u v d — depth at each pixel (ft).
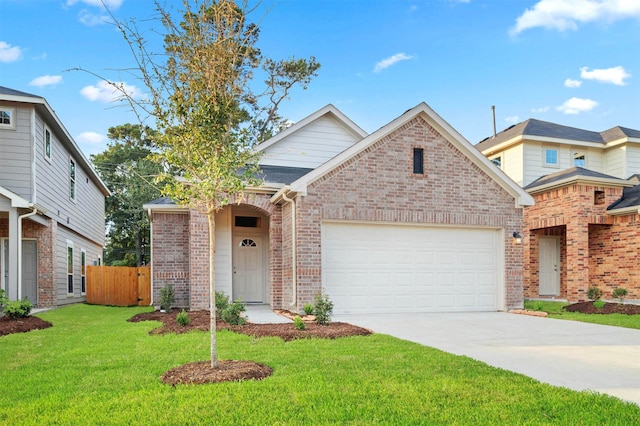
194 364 19.81
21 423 13.38
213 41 22.50
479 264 43.42
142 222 106.63
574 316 39.09
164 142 21.83
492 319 37.01
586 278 50.88
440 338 27.81
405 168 41.24
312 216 38.65
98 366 19.92
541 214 56.95
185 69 22.38
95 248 80.07
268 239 50.42
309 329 29.32
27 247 50.65
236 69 26.55
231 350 22.89
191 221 42.32
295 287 38.19
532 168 65.67
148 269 60.18
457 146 42.70
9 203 40.68
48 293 49.80
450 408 14.60
